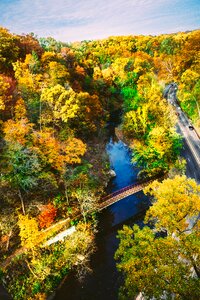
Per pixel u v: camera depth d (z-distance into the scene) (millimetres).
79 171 41281
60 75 55562
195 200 18203
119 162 56562
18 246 31344
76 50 119250
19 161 32281
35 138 34969
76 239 33562
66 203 37938
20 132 32812
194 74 52594
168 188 19094
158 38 138750
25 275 29328
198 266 15898
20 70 49094
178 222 18141
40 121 40031
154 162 45656
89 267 33438
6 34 59062
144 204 42812
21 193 34688
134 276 15289
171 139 45062
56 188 38031
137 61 93125
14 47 57594
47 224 34094
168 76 94875
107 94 81938
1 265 29297
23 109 38250
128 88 76562
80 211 37688
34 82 47938
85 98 56125
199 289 13391
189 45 54594
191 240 15484
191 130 58656
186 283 13953
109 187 47688
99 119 68125
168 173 45812
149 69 95812
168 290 14234
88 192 39094
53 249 32594
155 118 53625
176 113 67438
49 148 35281
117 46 131750
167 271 14609
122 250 18344
